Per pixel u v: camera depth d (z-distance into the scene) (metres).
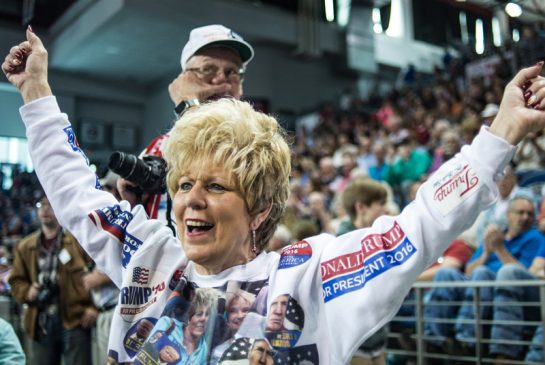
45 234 3.31
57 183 1.23
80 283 3.22
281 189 1.03
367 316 0.90
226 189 0.96
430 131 8.33
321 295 0.95
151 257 1.10
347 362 0.91
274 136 1.02
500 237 3.13
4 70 1.32
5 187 5.64
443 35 15.27
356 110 12.34
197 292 0.99
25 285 3.30
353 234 0.97
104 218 1.19
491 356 2.93
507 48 8.20
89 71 11.08
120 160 1.35
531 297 2.89
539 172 4.50
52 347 3.21
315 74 13.66
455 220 0.87
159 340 0.98
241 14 11.39
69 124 1.29
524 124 0.84
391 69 15.08
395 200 6.43
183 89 1.73
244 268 0.98
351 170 7.27
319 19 12.94
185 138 0.99
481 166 0.86
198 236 0.96
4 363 1.74
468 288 3.07
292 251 0.99
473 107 8.04
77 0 10.33
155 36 10.26
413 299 3.43
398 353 3.25
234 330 0.94
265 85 12.77
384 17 13.91
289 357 0.91
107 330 3.11
